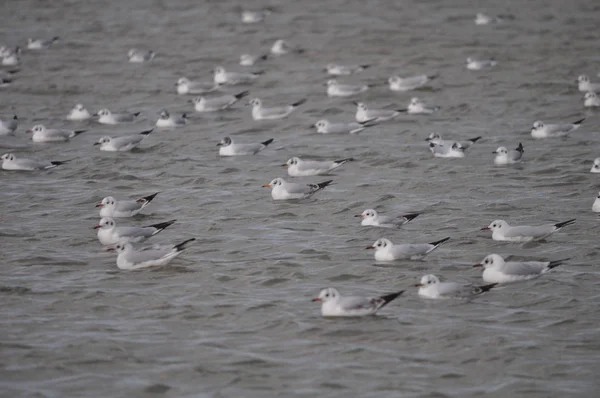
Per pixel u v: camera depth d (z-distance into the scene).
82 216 32.91
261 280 26.72
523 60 56.88
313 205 33.69
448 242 29.50
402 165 38.81
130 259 27.38
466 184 36.03
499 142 42.06
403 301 24.94
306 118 47.34
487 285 24.95
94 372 21.23
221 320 24.02
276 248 29.25
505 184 35.88
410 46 60.69
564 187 35.34
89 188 36.34
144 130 43.97
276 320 23.91
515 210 32.72
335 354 22.00
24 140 43.44
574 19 66.56
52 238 30.44
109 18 69.75
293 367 21.38
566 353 21.88
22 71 56.66
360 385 20.52
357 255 28.47
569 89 50.97
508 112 47.22
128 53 60.34
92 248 29.44
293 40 63.09
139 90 52.84
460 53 58.81
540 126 42.44
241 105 50.03
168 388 20.50
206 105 48.56
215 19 69.25
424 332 23.03
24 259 28.41
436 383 20.59
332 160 39.66
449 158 39.56
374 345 22.44
